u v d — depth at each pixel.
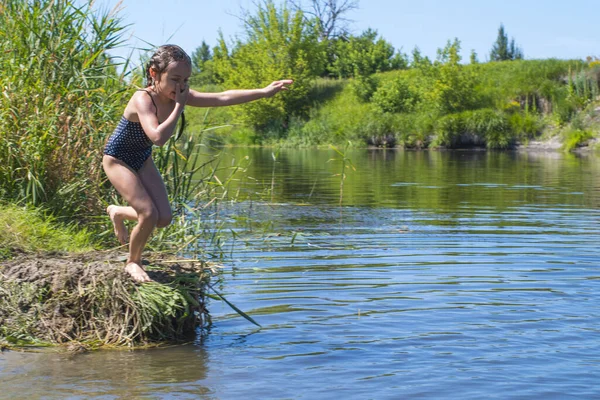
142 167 4.88
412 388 3.75
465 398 3.62
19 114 6.27
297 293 5.70
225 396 3.65
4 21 6.69
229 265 6.68
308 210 10.47
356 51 44.94
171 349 4.45
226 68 39.97
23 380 3.88
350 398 3.62
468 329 4.75
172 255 5.93
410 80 36.69
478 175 16.72
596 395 3.65
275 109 36.44
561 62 34.09
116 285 4.74
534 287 5.86
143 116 4.50
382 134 32.28
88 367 4.11
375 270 6.48
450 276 6.25
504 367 4.05
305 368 4.06
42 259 5.17
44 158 6.27
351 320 4.98
